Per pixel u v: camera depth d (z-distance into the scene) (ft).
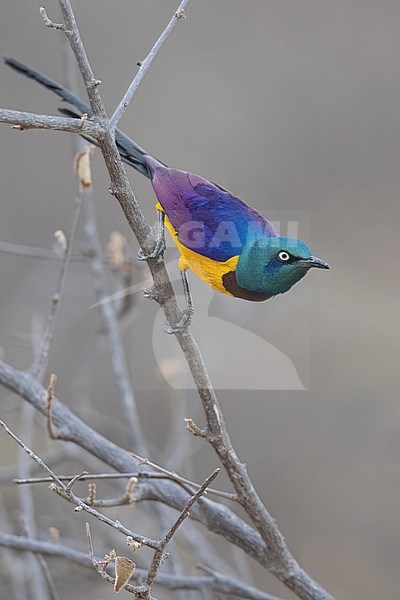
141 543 15.03
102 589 29.68
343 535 37.86
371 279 44.47
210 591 22.00
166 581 22.04
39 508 31.73
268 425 40.09
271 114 48.80
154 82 47.34
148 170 16.37
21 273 39.06
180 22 48.44
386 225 46.55
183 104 47.60
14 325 35.35
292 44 50.16
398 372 40.63
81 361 34.47
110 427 33.73
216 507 20.49
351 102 49.52
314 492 38.75
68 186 43.32
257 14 49.93
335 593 36.04
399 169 47.70
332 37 50.60
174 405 30.63
